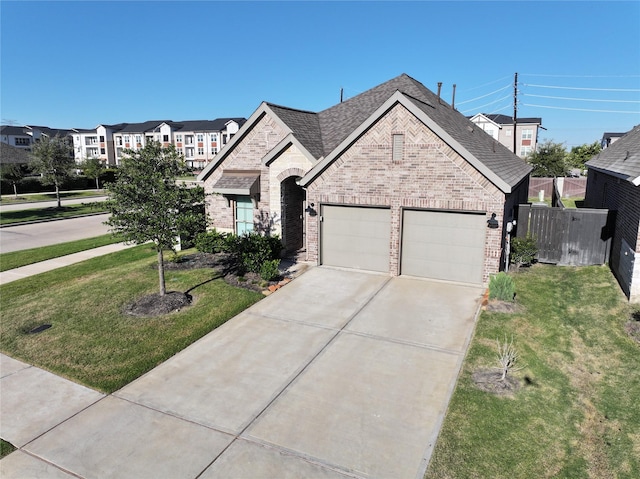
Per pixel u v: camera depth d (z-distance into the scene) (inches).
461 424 284.2
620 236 529.0
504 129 2989.7
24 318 462.3
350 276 591.5
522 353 376.8
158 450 264.8
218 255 699.4
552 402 308.2
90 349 392.8
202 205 574.9
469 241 543.8
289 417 295.6
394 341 404.8
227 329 436.1
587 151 2330.2
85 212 1402.6
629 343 386.9
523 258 585.6
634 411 298.5
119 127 4033.0
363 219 604.7
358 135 570.9
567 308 466.0
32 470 249.8
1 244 912.3
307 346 398.6
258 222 705.0
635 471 246.1
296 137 648.4
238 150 714.2
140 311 472.1
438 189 542.9
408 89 778.8
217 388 332.5
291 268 631.2
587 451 261.6
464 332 419.2
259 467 249.4
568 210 598.9
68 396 324.2
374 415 296.0
